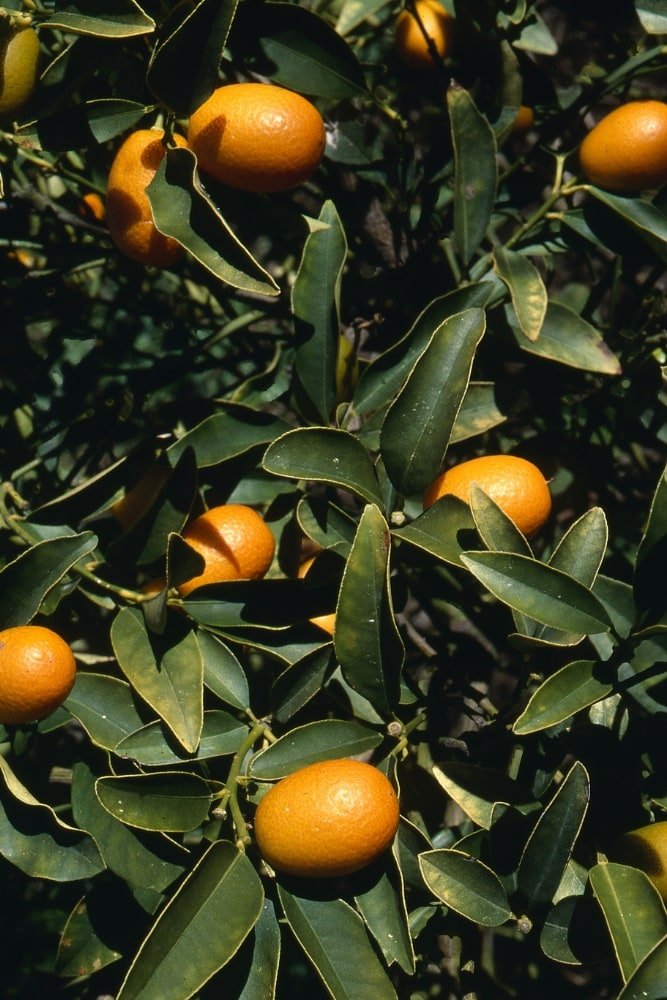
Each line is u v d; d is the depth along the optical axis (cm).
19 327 60
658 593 49
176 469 51
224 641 53
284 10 52
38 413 59
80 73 50
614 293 60
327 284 54
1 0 50
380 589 48
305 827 46
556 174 56
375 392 54
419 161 60
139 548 51
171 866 50
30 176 62
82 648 54
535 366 59
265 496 54
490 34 56
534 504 50
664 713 51
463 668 57
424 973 54
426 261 59
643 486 63
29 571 50
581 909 48
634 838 49
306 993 60
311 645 51
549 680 48
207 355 62
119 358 62
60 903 60
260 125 49
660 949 45
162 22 50
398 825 50
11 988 59
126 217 49
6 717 48
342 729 49
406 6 57
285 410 63
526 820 49
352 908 48
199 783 48
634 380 57
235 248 48
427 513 50
